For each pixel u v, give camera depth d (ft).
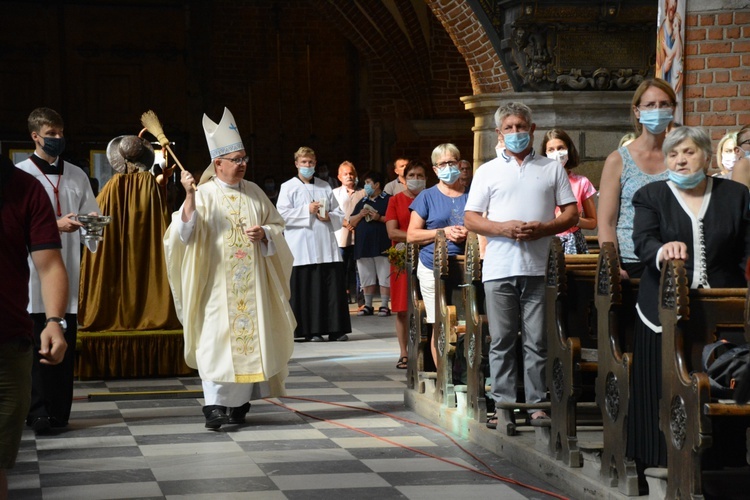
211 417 22.03
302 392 26.96
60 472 18.31
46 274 11.93
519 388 21.30
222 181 22.98
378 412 24.06
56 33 69.67
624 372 14.94
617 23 42.22
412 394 24.35
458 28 43.60
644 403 14.49
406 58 64.64
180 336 29.35
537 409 18.93
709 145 14.42
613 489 15.26
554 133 23.47
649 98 16.34
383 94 69.31
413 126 66.08
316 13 75.82
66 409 22.20
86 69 70.38
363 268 46.16
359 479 17.67
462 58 65.26
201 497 16.56
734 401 13.34
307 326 37.22
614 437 15.31
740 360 13.14
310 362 32.48
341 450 19.99
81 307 29.30
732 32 29.12
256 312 22.44
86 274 29.32
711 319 14.06
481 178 19.66
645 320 14.52
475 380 20.85
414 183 30.96
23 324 11.86
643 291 14.69
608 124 43.11
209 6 73.56
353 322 43.73
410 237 25.03
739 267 14.64
